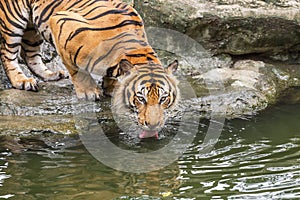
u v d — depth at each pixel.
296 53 13.64
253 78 12.75
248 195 8.62
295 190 8.74
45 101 11.34
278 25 13.20
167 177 9.16
